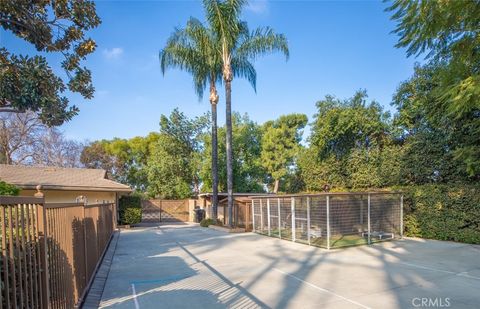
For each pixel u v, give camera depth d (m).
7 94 4.61
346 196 10.93
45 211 3.41
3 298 2.43
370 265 7.63
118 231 17.38
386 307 4.80
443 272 6.82
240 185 27.03
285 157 29.38
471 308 4.71
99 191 18.28
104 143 37.56
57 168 20.27
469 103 6.40
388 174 13.55
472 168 9.45
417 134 12.50
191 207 26.16
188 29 17.61
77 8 5.18
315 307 4.87
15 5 4.64
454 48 6.50
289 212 13.52
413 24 6.67
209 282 6.48
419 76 12.23
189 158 30.05
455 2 5.67
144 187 36.75
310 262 8.18
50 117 4.99
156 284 6.43
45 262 3.35
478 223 10.15
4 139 23.95
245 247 10.98
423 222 11.63
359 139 15.40
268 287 6.02
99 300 5.49
